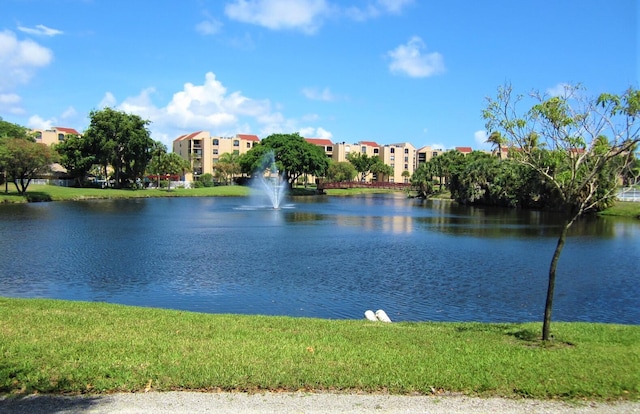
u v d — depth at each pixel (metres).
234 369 8.20
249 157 117.38
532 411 6.92
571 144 9.98
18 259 26.08
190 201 85.56
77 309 13.32
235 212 62.34
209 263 25.62
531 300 18.88
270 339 10.41
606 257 29.05
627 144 9.38
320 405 6.98
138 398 7.14
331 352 9.40
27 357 8.68
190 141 160.62
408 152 198.62
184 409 6.80
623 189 10.55
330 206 78.50
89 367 8.20
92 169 122.88
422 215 61.25
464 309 17.42
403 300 18.56
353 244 33.50
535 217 59.16
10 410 6.70
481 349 9.92
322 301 18.22
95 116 97.38
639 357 9.41
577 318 16.58
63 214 53.62
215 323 11.98
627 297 19.44
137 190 100.50
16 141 73.12
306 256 28.22
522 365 8.72
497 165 81.62
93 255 27.61
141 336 10.36
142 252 28.91
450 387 7.66
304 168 118.19
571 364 8.83
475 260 27.52
